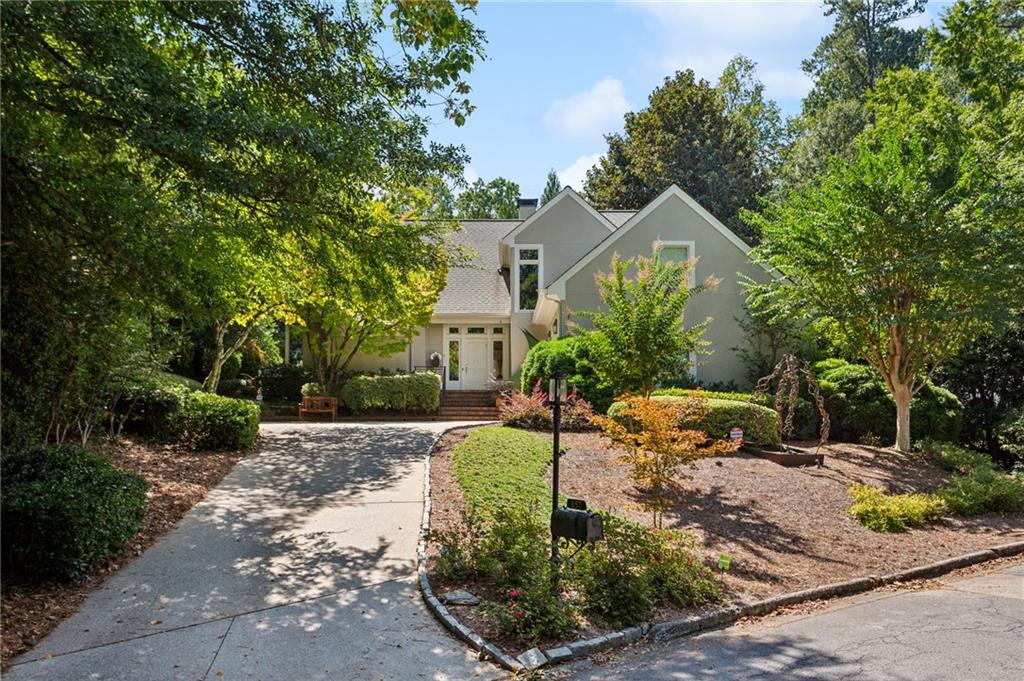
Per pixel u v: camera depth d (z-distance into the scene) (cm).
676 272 1210
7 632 536
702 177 3506
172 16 779
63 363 945
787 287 1591
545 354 1831
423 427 1783
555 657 544
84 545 648
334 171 782
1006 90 1734
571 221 2348
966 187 1402
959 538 1016
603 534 728
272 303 1591
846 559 876
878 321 1498
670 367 1193
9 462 759
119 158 800
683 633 628
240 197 803
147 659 512
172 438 1287
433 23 777
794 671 532
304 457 1316
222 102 717
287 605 626
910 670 533
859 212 1414
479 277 2661
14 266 718
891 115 1917
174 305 886
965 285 1391
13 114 654
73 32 633
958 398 1912
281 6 801
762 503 1091
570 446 1441
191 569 707
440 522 883
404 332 2234
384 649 546
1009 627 642
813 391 1502
